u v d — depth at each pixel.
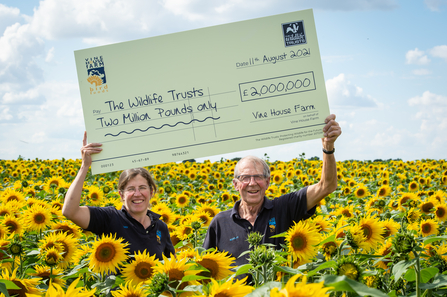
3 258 4.08
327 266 2.29
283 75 3.93
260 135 3.90
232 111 3.92
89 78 3.91
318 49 3.95
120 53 3.94
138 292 2.32
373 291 1.42
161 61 3.94
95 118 3.89
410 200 6.40
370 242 3.14
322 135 3.92
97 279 3.42
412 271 2.68
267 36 3.95
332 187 4.32
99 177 16.09
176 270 2.25
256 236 3.14
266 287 1.61
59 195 8.02
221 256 2.54
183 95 3.93
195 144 3.90
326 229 3.77
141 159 3.88
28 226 5.32
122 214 4.43
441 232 5.65
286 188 10.23
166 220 6.26
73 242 4.10
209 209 6.28
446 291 2.99
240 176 4.50
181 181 14.94
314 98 3.92
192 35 3.96
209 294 1.85
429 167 17.20
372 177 15.44
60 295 1.58
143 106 3.91
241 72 3.94
